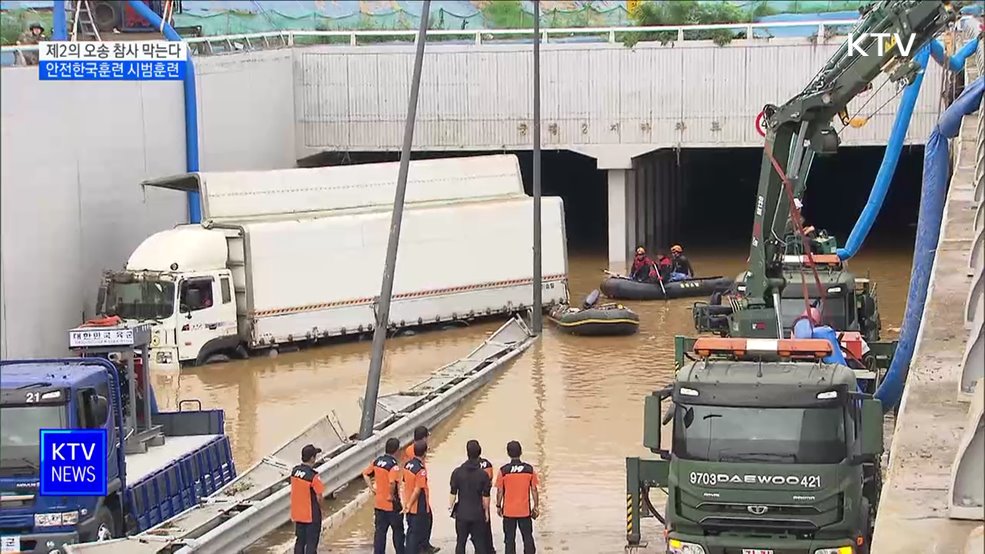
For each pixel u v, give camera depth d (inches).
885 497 520.7
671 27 1851.6
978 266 725.9
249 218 1440.7
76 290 1350.9
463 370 1259.2
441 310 1521.9
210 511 773.9
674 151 2021.4
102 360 727.7
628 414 1110.4
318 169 1507.1
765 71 1840.6
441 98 1937.7
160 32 1599.4
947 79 1488.7
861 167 2536.9
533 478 715.4
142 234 1501.0
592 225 2402.8
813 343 666.8
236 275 1396.4
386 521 737.6
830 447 623.2
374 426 1021.8
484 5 2399.1
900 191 2524.6
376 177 1537.9
